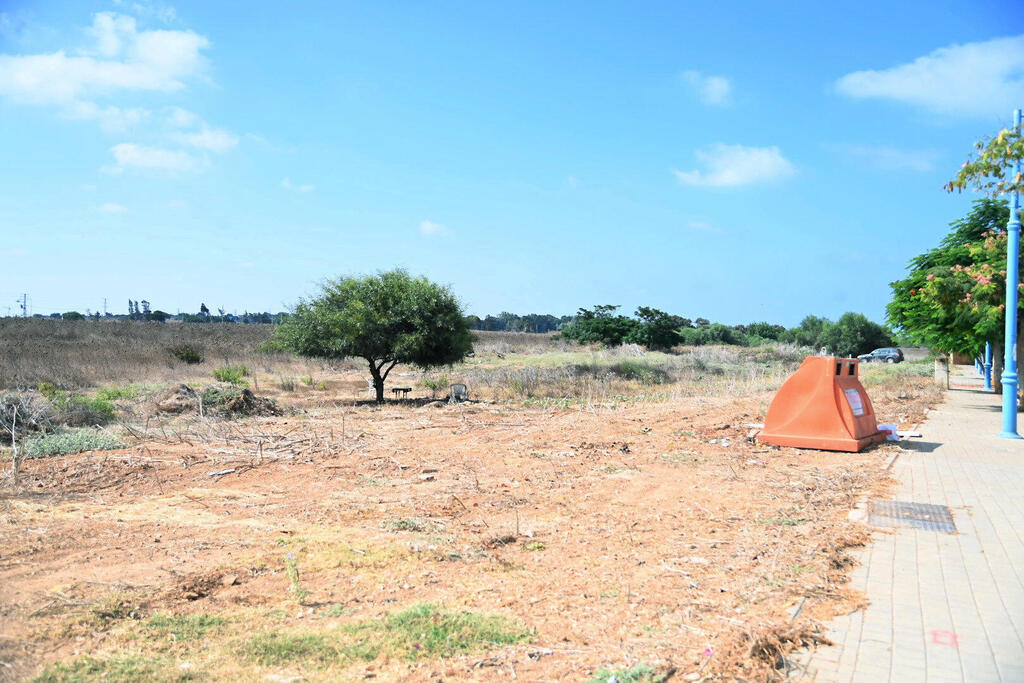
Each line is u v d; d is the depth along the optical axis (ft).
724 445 37.01
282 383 85.30
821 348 208.44
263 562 17.83
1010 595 15.61
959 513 22.94
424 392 80.07
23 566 17.57
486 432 41.88
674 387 82.43
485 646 12.89
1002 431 42.14
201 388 65.21
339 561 17.92
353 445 36.73
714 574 16.79
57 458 33.12
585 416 50.44
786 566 17.28
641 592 15.62
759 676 11.68
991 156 26.20
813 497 25.20
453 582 16.49
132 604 15.01
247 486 27.66
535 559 18.33
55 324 163.63
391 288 69.21
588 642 13.04
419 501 24.88
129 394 65.26
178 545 19.39
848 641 13.20
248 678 11.72
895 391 78.79
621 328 178.19
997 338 59.52
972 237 72.13
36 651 12.73
